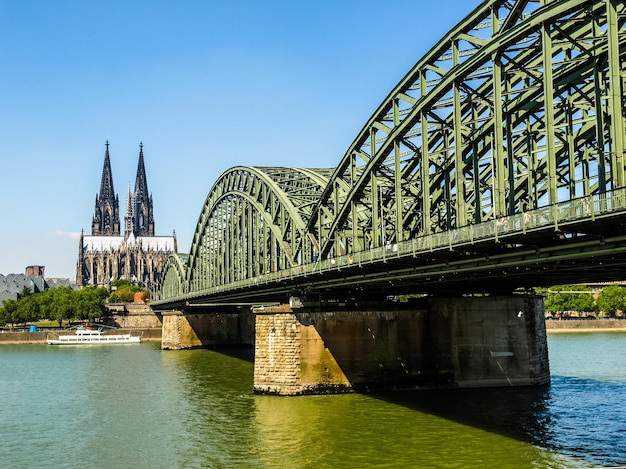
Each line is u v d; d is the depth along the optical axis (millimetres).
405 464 37656
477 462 37594
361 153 52875
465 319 62375
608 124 37125
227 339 136375
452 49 40031
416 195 49344
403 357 61312
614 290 172125
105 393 68750
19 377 85688
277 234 69250
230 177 93625
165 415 54625
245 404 56531
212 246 108812
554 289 177250
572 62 34344
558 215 28641
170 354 118938
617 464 36344
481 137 41438
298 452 40812
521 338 62594
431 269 42969
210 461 40062
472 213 51562
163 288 186750
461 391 60094
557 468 36094
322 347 59875
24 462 41969
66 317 197250
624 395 56938
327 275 53875
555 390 60125
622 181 27750
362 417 49250
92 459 42156
